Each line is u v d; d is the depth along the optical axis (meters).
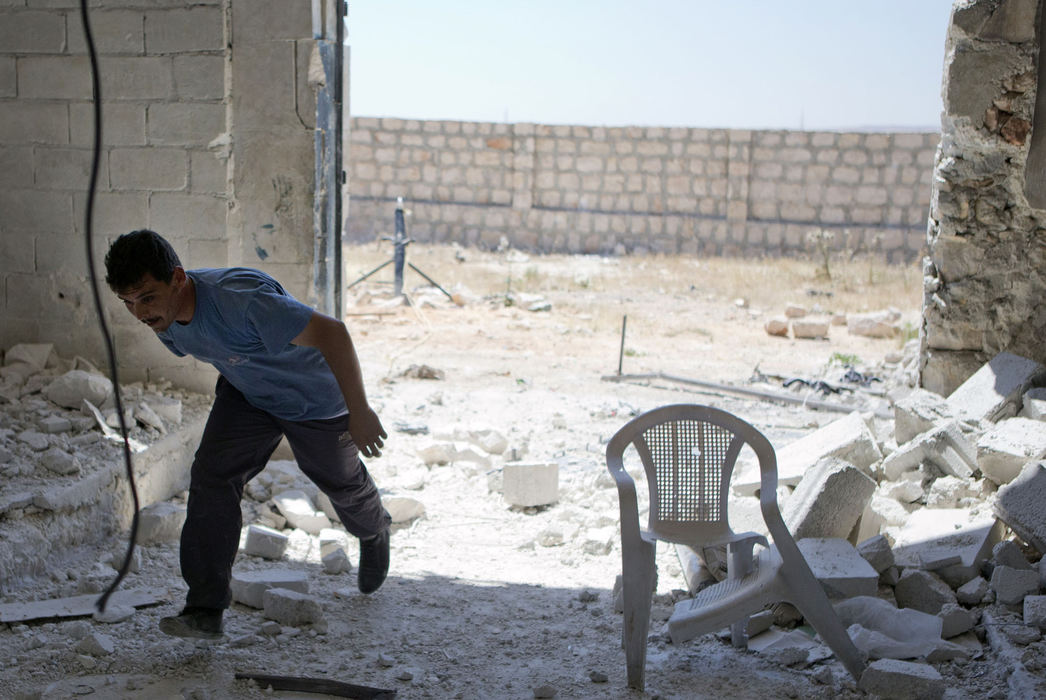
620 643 3.96
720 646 3.91
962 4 5.76
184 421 5.79
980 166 5.91
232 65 5.80
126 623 3.94
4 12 5.95
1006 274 6.01
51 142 6.04
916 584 4.10
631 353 11.12
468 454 6.59
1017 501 4.36
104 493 4.84
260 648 3.82
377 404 8.20
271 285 3.48
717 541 3.66
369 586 4.34
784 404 8.80
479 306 13.98
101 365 6.26
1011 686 3.32
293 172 5.83
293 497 5.46
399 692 3.50
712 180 21.00
